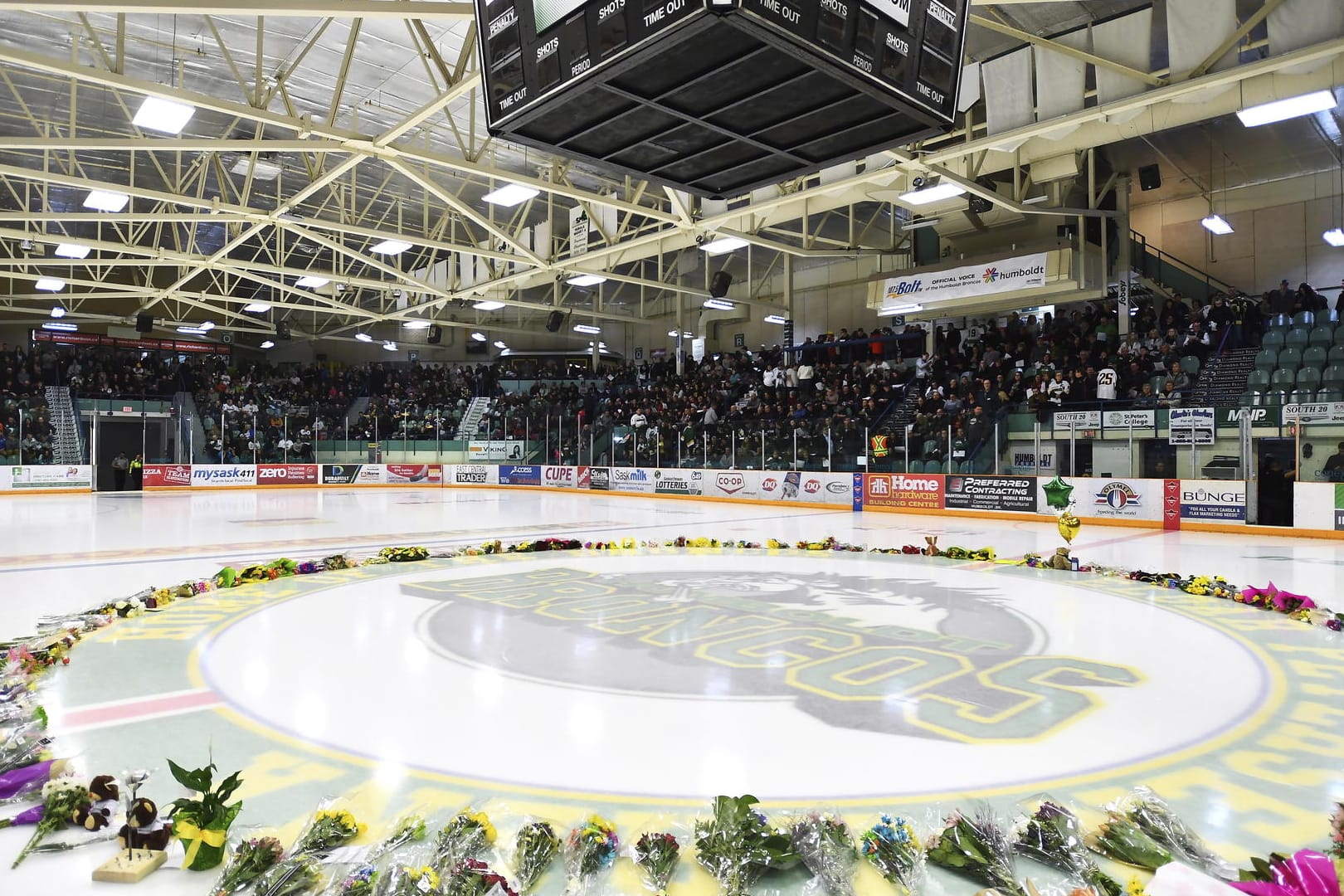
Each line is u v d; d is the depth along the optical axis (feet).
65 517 64.49
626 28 16.72
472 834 10.18
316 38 43.68
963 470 69.72
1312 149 75.61
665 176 22.52
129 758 13.75
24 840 11.02
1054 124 46.14
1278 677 19.11
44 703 16.84
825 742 14.61
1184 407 59.77
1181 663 20.36
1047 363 76.95
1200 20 40.01
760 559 39.78
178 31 51.39
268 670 19.39
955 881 9.98
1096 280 72.49
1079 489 62.34
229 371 133.69
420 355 146.61
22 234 71.56
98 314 123.34
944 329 97.55
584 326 130.82
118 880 9.96
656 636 23.06
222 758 13.76
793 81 17.75
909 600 28.91
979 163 58.13
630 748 14.24
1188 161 77.82
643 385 119.14
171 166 77.56
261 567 33.01
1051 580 33.53
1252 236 84.12
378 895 9.01
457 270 95.96
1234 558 42.19
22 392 108.78
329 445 116.47
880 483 73.97
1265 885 8.73
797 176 22.43
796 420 84.28
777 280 117.80
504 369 139.44
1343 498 50.62
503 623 24.80
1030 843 10.44
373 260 81.71
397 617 25.63
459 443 118.73
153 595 27.40
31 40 53.11
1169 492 58.13
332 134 45.96
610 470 101.76
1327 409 52.80
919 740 14.73
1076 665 20.16
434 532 54.19
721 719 15.81
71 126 47.16
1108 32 43.14
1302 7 36.88
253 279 94.12
